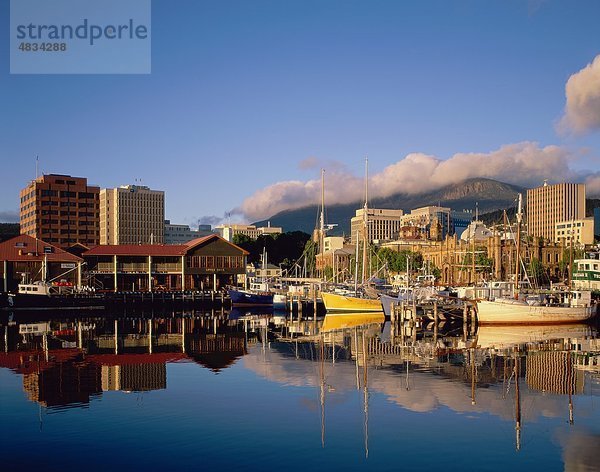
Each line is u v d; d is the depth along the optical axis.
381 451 29.75
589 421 35.00
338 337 78.81
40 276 140.75
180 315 120.19
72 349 65.44
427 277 177.00
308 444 30.77
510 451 29.77
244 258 158.88
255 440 31.42
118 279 152.00
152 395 41.50
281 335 81.19
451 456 29.06
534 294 115.00
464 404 38.91
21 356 59.78
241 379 47.47
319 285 152.25
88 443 30.92
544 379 47.34
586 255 134.12
